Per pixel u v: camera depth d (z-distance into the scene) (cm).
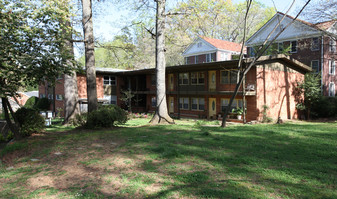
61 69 809
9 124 920
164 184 446
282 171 489
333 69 2588
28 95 4059
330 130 1014
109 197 404
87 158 643
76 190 440
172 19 1526
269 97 1825
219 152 647
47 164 612
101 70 2750
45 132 1110
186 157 612
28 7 829
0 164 639
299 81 2094
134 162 589
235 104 1984
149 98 2855
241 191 396
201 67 2038
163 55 1467
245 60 1641
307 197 369
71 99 1652
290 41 2614
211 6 1363
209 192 395
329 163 536
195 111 2384
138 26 1439
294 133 930
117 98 2941
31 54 763
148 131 1065
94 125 1174
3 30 745
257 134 917
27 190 458
